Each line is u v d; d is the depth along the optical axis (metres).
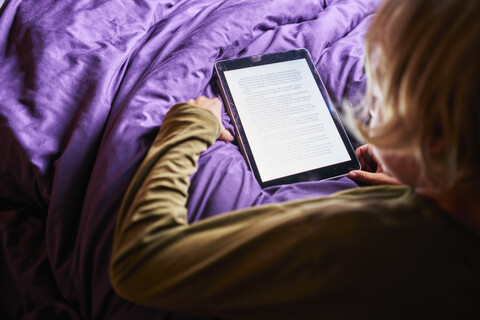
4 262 0.72
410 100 0.32
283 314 0.39
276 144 0.79
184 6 1.11
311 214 0.40
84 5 0.93
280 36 1.00
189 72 0.86
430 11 0.30
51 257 0.69
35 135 0.75
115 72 0.87
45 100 0.79
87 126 0.77
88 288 0.65
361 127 0.39
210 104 0.71
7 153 0.75
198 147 0.58
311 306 0.38
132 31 0.95
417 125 0.32
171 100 0.81
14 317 0.69
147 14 1.00
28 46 0.86
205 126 0.61
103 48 0.88
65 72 0.83
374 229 0.37
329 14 1.08
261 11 1.01
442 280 0.35
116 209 0.66
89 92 0.82
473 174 0.32
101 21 0.93
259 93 0.82
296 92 0.84
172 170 0.52
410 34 0.31
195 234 0.45
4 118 0.76
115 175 0.67
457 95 0.29
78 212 0.72
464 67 0.28
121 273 0.44
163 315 0.59
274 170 0.77
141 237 0.45
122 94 0.84
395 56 0.32
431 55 0.30
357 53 1.03
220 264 0.41
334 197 0.46
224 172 0.73
